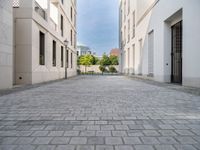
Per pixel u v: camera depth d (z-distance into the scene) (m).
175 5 11.97
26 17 12.50
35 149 2.77
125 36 33.19
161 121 4.16
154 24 16.31
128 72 30.05
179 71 13.61
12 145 2.91
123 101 6.47
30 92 8.68
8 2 9.71
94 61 59.06
